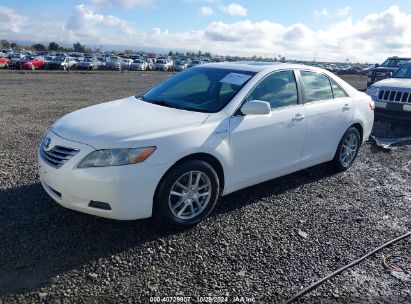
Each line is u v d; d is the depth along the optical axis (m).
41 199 4.49
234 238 3.89
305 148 5.13
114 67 45.22
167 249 3.63
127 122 3.93
